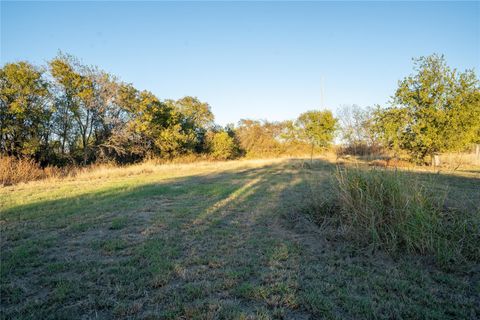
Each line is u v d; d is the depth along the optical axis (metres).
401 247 3.82
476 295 2.73
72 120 20.06
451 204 4.56
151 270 3.25
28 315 2.44
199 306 2.51
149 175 15.07
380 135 15.68
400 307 2.49
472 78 14.00
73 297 2.72
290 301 2.58
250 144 38.34
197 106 34.75
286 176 13.12
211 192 8.71
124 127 22.31
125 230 4.89
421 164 15.47
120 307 2.50
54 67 18.55
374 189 4.43
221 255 3.77
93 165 18.53
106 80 21.11
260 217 5.70
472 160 15.70
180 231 4.81
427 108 14.98
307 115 32.41
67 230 4.90
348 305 2.53
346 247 3.98
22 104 16.11
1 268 3.36
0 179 11.68
